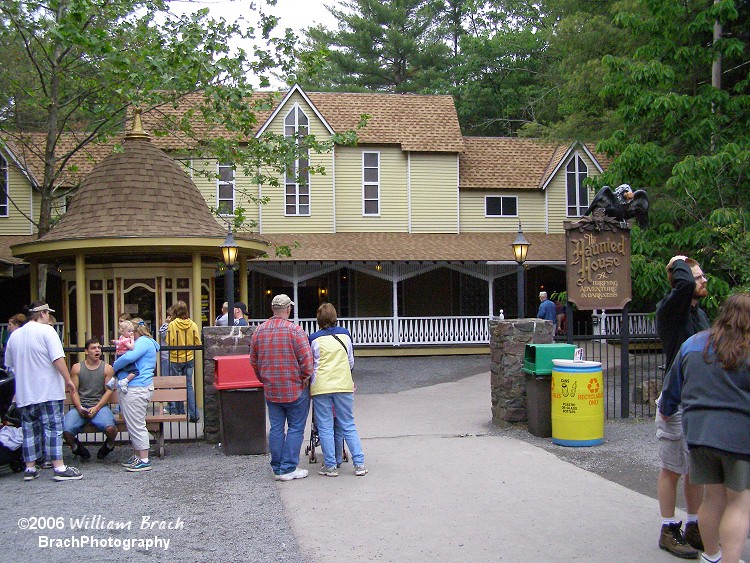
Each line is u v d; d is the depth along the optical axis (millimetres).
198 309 15594
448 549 5969
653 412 12727
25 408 8562
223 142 18031
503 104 42188
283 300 8430
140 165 16266
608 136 23734
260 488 8047
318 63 17312
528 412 11078
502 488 7836
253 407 9883
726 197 17656
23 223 26031
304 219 27156
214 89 16453
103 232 15000
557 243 27828
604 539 6195
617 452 9680
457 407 14266
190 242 14891
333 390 8430
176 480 8516
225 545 6156
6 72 18688
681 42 19016
